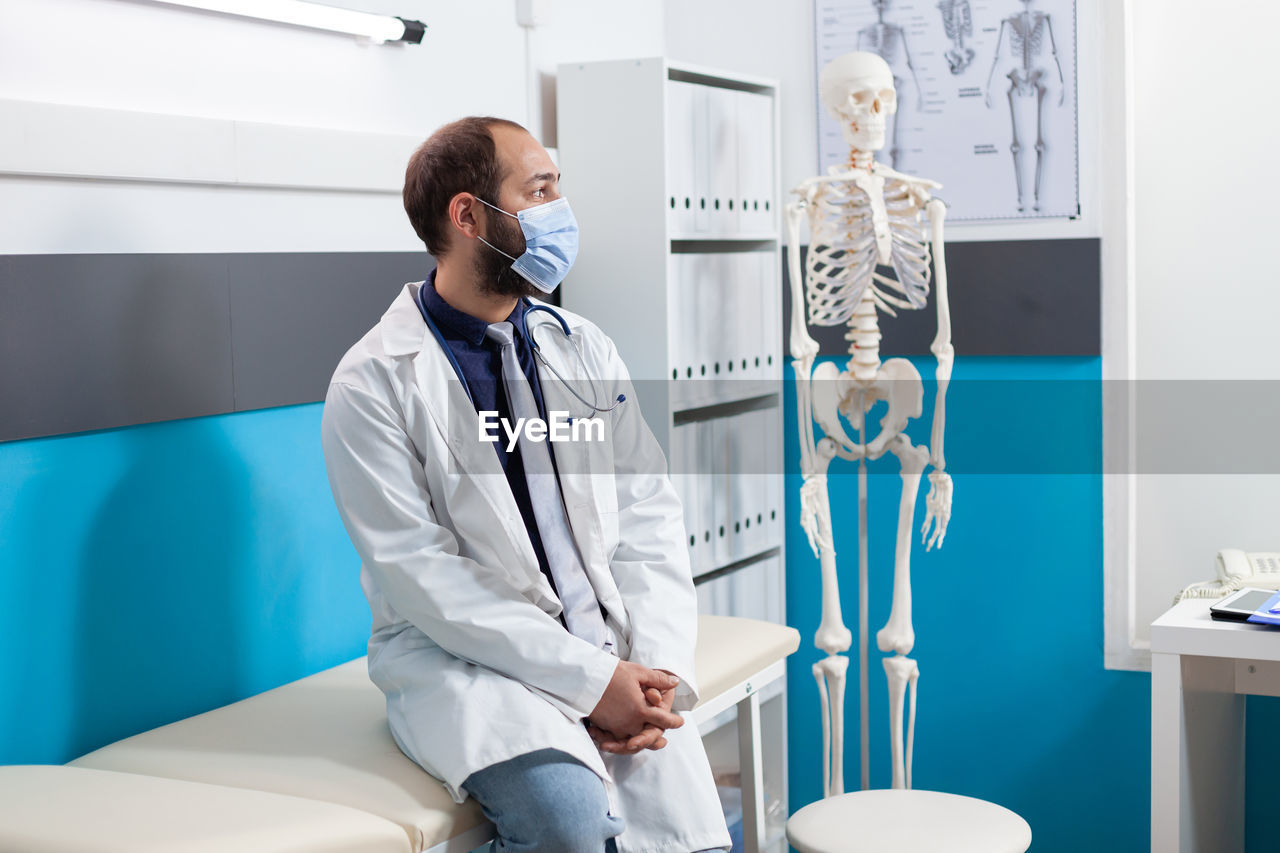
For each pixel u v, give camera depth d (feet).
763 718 9.66
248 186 6.37
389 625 5.81
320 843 4.36
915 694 8.45
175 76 6.00
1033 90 8.79
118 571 5.78
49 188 5.43
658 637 5.76
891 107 7.98
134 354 5.75
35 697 5.44
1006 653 9.30
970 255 9.07
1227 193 8.48
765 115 9.33
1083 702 9.07
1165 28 8.51
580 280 8.55
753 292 9.36
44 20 5.42
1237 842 8.34
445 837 4.93
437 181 5.78
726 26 9.75
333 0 6.79
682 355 8.50
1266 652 5.91
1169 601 8.89
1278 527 8.55
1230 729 7.90
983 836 6.15
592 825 4.93
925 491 9.47
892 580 9.62
